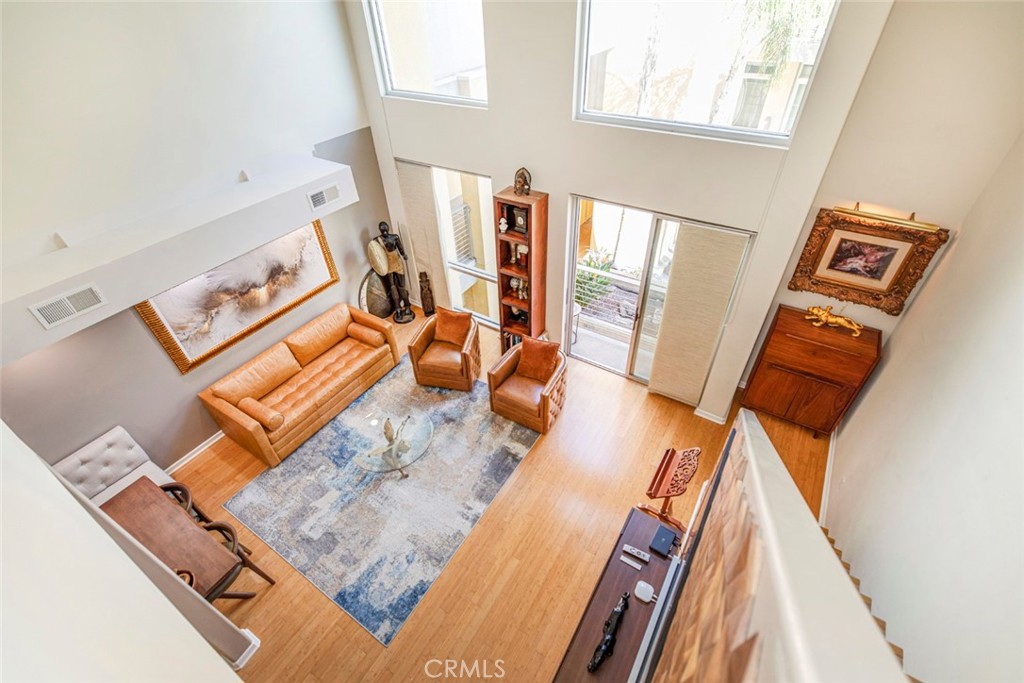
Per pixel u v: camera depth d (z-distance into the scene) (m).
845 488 3.61
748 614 0.55
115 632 0.76
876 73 3.13
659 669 1.10
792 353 4.10
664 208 4.05
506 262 5.19
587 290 5.73
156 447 4.47
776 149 3.35
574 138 4.15
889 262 3.65
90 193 3.57
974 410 2.15
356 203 5.63
